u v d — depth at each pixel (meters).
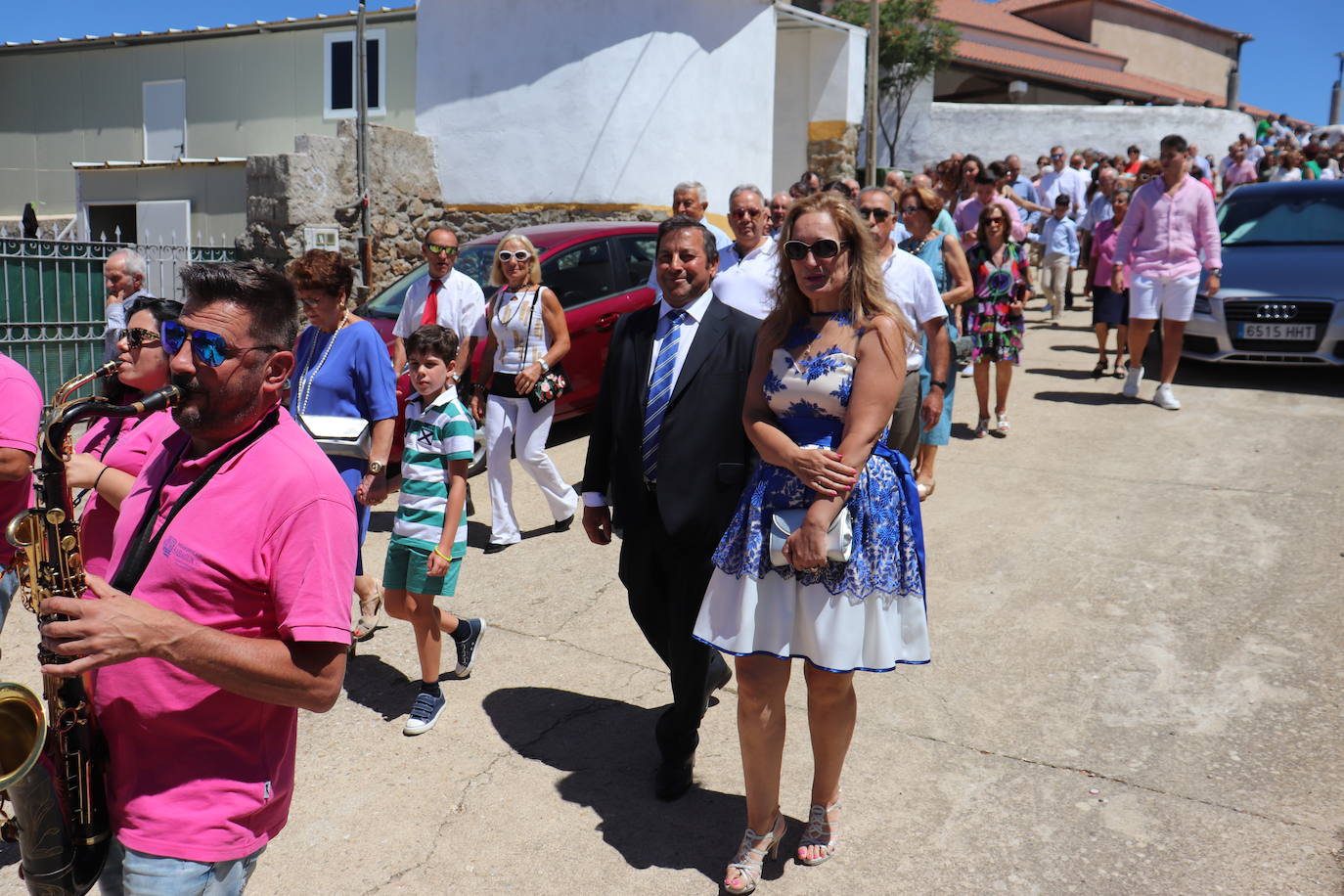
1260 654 4.43
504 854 3.39
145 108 17.61
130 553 2.14
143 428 3.02
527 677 4.59
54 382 10.66
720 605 3.08
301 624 2.02
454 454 4.07
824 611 2.95
